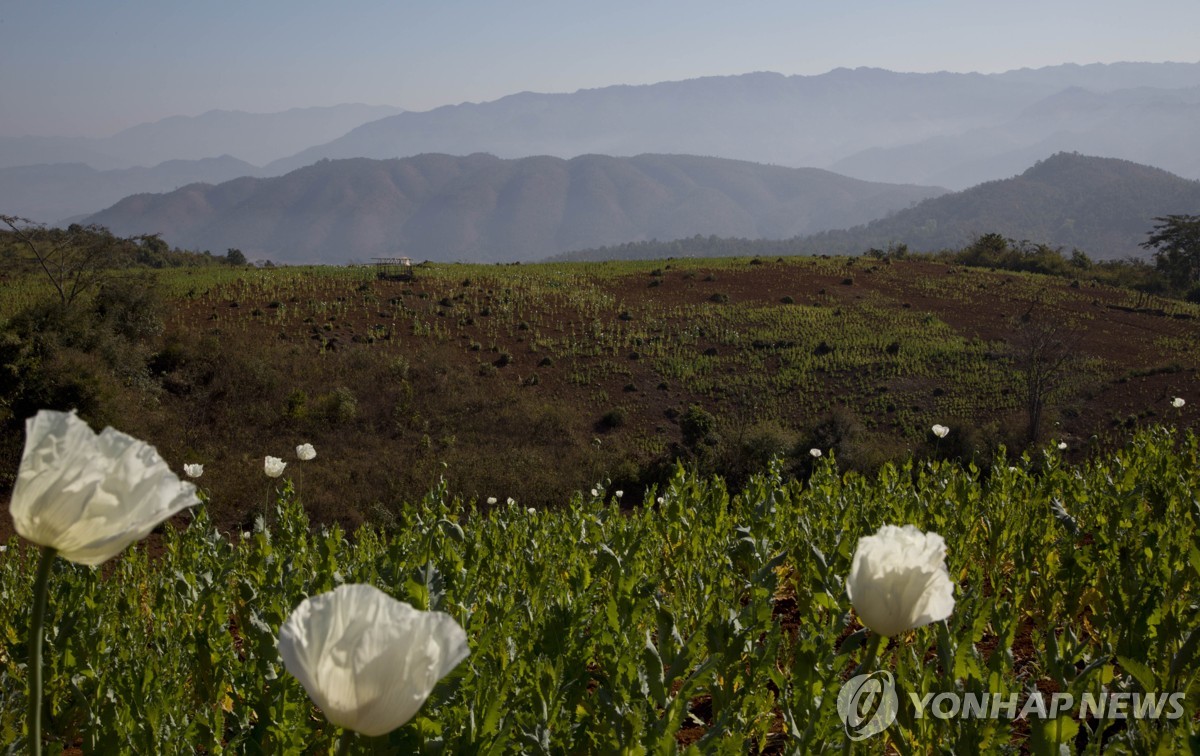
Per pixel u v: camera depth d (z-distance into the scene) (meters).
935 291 67.00
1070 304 64.00
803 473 30.14
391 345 46.25
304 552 5.49
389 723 1.29
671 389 45.56
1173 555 4.02
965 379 46.97
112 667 3.51
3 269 52.75
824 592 3.38
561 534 6.73
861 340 52.56
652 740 2.31
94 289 41.25
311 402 36.50
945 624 2.75
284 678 2.63
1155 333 56.47
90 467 1.35
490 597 3.92
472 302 55.78
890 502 6.12
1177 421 40.53
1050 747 2.25
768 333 54.03
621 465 33.47
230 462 29.19
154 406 32.19
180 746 2.75
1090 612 4.67
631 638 3.09
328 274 62.09
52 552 1.40
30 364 26.88
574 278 66.50
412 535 5.29
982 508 6.66
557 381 45.22
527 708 2.89
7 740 3.04
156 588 5.64
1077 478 7.20
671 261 80.44
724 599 4.04
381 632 1.27
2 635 4.80
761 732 3.08
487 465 32.78
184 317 46.38
